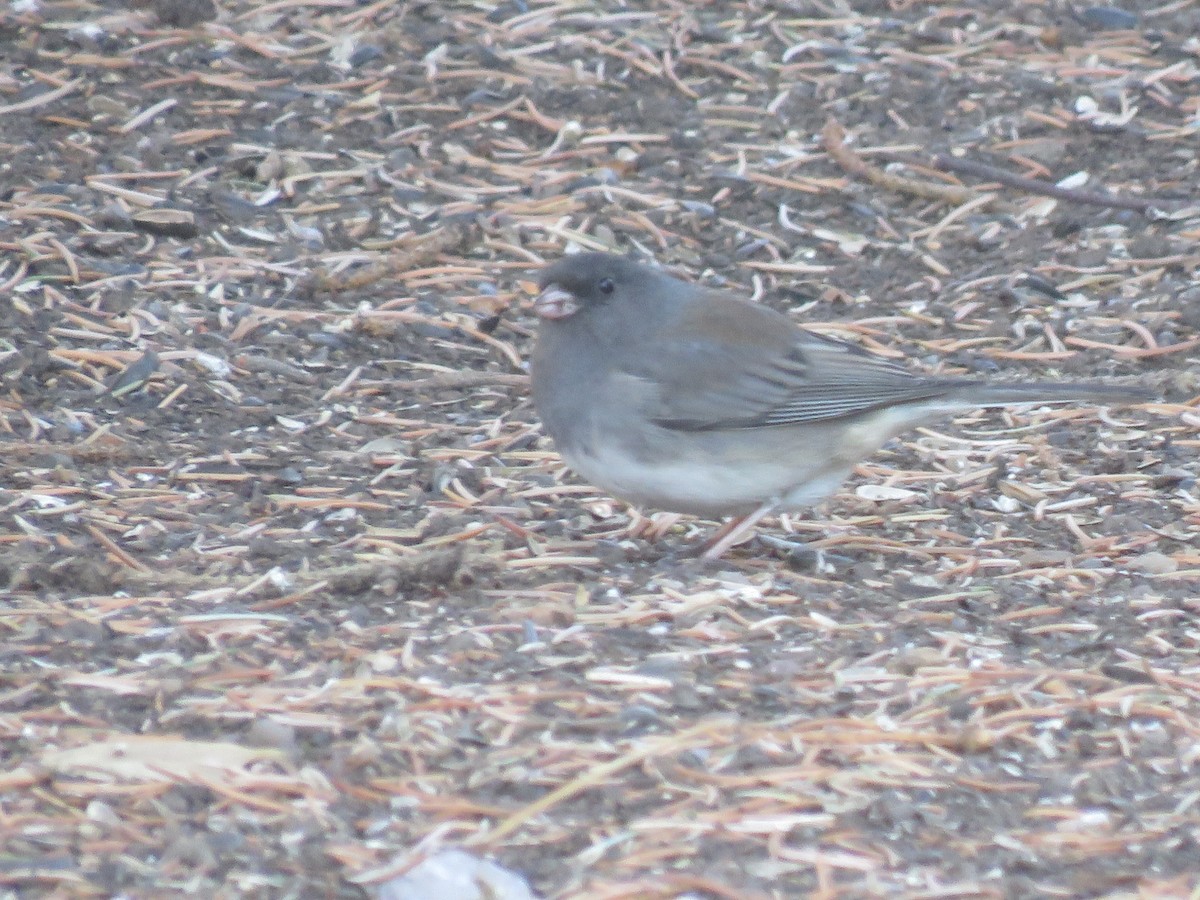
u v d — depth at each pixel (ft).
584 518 35.01
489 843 21.83
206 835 21.93
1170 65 57.47
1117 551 33.63
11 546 31.45
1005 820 22.93
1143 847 22.30
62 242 45.42
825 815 22.74
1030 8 60.64
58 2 55.98
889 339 44.32
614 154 52.03
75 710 24.99
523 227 48.32
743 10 59.57
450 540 32.96
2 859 21.33
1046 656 28.40
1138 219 49.90
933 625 29.60
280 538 32.86
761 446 31.63
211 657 26.91
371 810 22.65
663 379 31.24
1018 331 44.83
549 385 32.07
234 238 47.06
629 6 59.16
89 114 51.01
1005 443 39.29
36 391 39.22
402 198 49.16
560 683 26.21
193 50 54.65
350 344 43.06
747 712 25.67
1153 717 25.94
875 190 51.44
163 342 41.73
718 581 31.35
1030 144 53.21
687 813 22.62
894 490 36.94
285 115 52.16
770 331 32.22
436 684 26.04
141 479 35.55
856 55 57.47
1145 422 40.32
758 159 52.37
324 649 27.40
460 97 53.78
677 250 48.08
